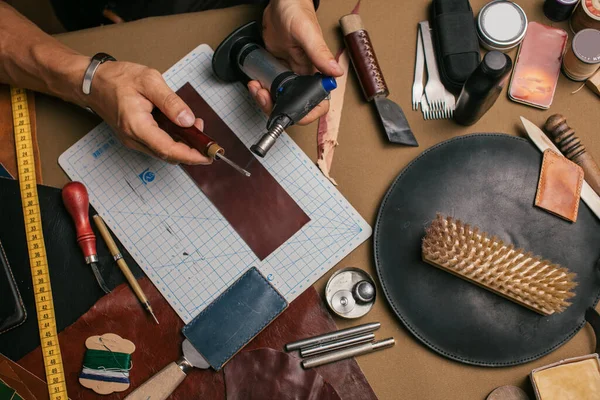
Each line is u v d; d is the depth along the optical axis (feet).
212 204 3.49
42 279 3.38
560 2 3.54
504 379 3.22
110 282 3.39
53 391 3.25
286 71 3.16
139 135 3.12
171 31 3.72
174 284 3.38
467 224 3.19
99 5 4.62
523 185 3.38
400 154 3.54
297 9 3.15
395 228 3.34
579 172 3.35
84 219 3.37
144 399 3.18
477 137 3.44
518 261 3.15
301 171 3.52
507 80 3.62
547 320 3.21
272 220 3.45
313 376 3.24
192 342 3.25
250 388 3.24
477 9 3.72
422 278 3.27
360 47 3.48
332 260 3.40
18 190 3.48
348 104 3.60
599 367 3.04
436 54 3.61
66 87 3.37
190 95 3.62
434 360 3.25
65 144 3.57
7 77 3.53
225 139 3.56
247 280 3.33
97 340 3.30
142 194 3.49
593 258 3.28
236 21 3.72
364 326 3.25
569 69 3.52
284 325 3.33
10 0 5.00
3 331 3.29
